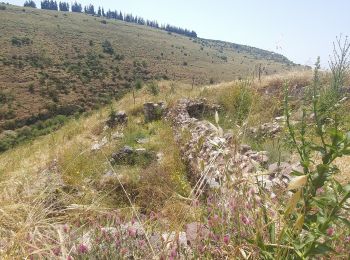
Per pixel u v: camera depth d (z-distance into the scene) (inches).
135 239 106.7
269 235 76.2
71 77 3361.2
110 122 611.8
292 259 70.1
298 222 60.4
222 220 89.9
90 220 124.4
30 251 95.7
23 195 157.5
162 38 6624.0
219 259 87.0
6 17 4955.7
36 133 1611.7
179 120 495.2
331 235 69.9
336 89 118.3
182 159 324.5
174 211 122.2
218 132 90.9
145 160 358.9
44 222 111.5
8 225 117.7
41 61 3602.4
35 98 2770.7
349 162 202.2
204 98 566.6
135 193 258.2
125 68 4079.7
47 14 5974.4
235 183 90.0
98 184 272.4
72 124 732.0
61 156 398.0
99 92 3149.6
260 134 267.7
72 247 97.4
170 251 91.1
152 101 657.0
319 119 75.8
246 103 230.2
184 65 4970.5
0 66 3248.0
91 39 4975.4
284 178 143.3
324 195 69.8
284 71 570.9
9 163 436.1
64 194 168.4
